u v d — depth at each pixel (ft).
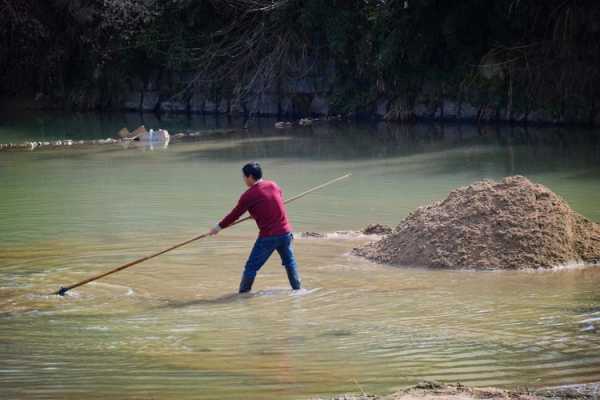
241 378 35.37
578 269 55.77
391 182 91.76
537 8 139.85
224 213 76.28
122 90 185.68
